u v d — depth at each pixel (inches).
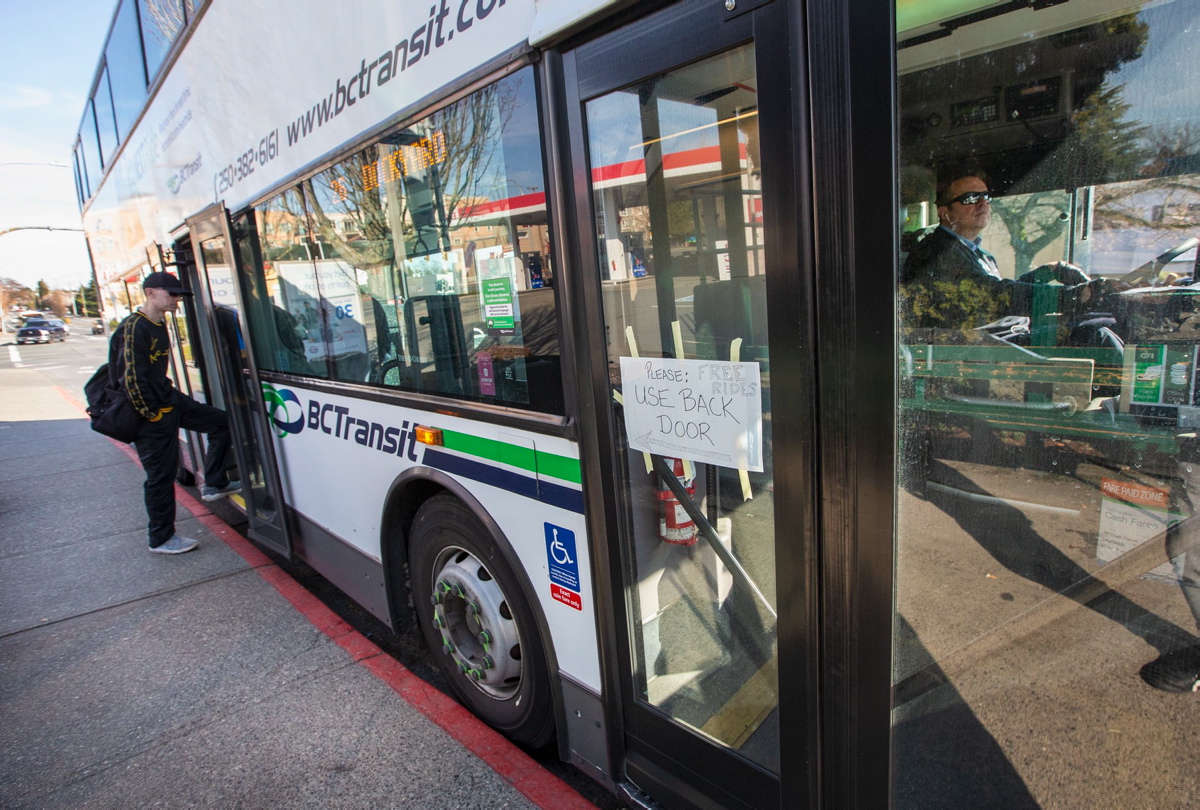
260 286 152.4
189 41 163.0
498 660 98.7
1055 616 53.7
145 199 229.8
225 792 95.3
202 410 213.6
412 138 92.4
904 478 53.3
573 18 63.7
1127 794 53.1
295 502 158.1
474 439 92.4
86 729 113.0
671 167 62.1
